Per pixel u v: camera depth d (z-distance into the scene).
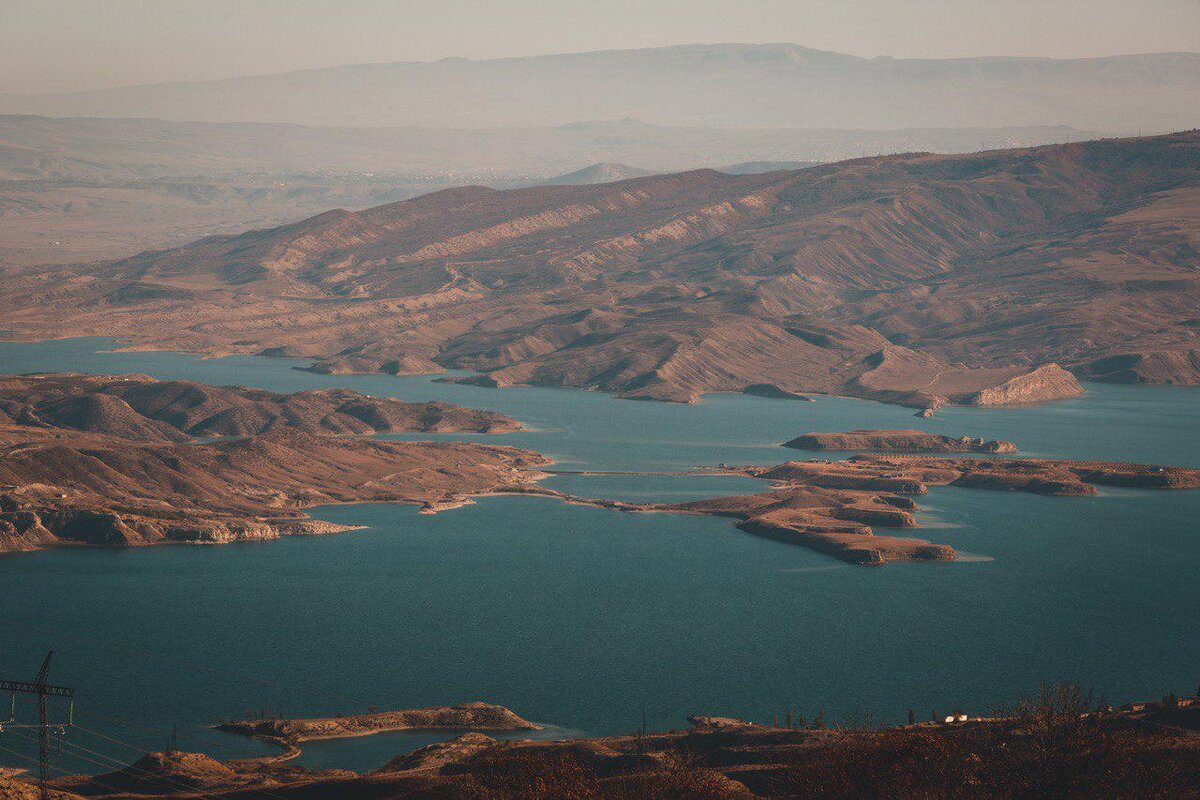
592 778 163.00
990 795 140.88
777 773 180.00
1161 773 147.50
